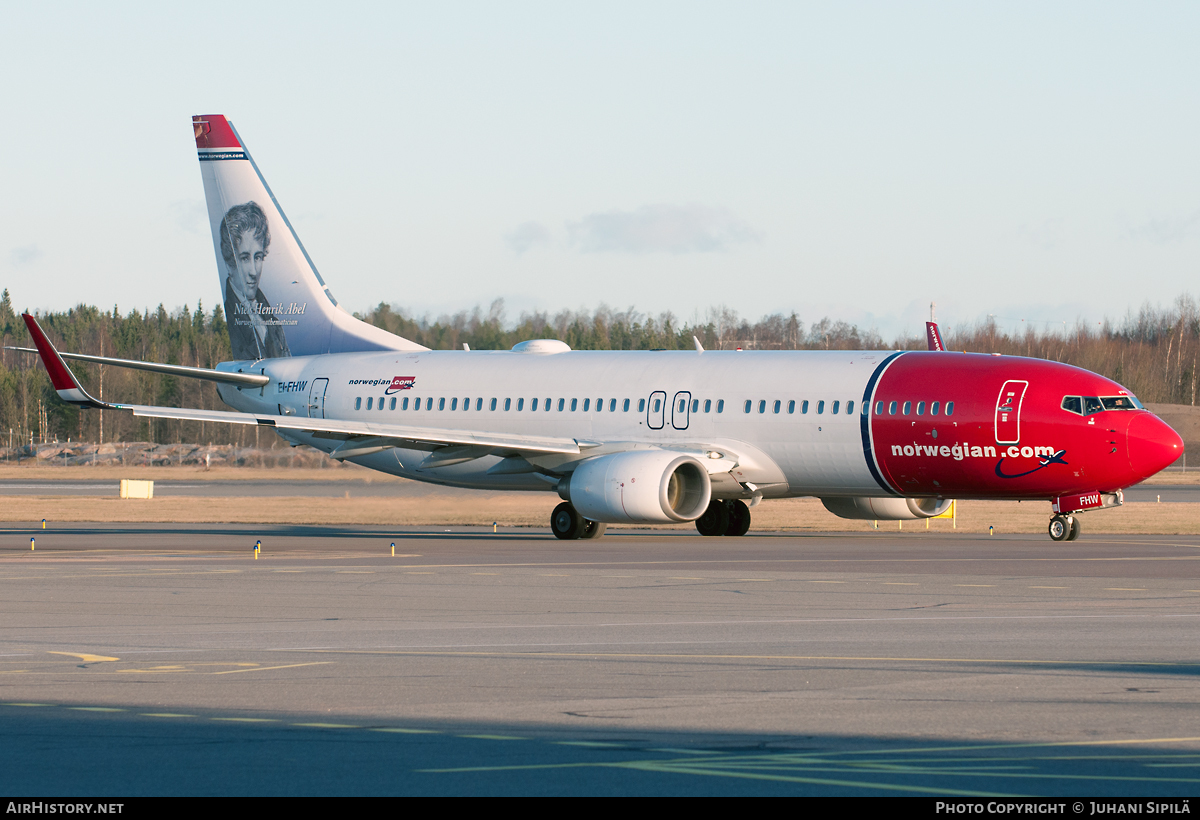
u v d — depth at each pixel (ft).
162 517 459.73
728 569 253.44
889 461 329.31
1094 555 285.02
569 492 347.56
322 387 419.95
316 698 120.47
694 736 103.76
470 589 217.56
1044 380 316.19
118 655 147.13
